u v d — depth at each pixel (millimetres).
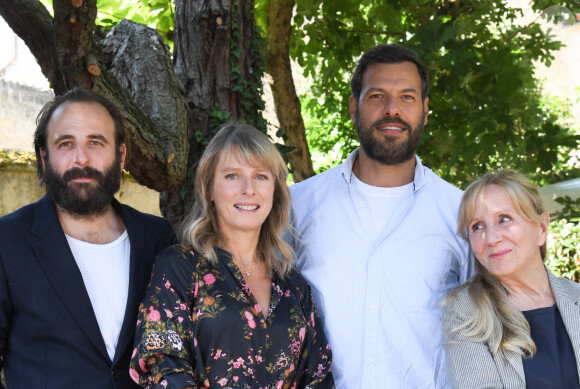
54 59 2811
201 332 2162
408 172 2791
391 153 2705
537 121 5863
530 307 2363
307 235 2801
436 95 5559
